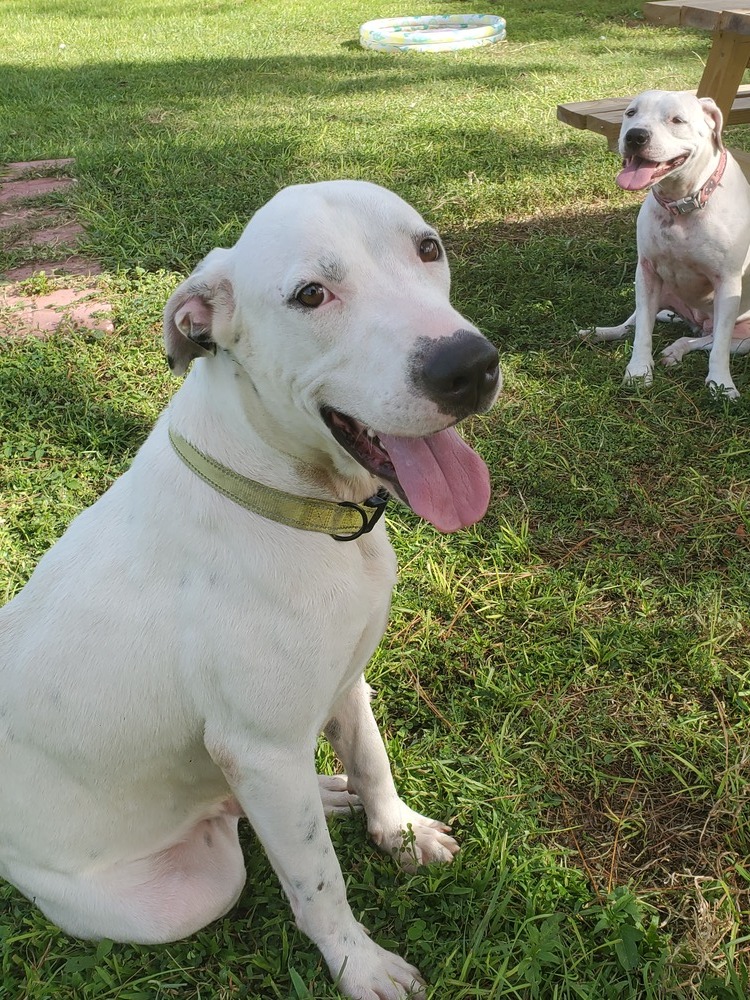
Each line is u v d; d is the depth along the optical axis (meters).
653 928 1.42
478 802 1.59
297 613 1.28
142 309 2.65
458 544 2.00
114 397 2.37
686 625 1.82
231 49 6.20
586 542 2.01
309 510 1.30
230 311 1.29
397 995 1.39
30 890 1.43
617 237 3.03
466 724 1.71
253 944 1.48
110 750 1.35
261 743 1.31
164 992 1.43
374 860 1.56
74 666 1.33
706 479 2.11
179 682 1.33
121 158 3.71
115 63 5.82
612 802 1.60
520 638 1.82
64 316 2.67
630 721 1.69
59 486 2.12
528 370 2.46
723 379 2.36
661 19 2.82
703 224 2.32
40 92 4.98
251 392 1.29
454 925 1.46
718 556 1.95
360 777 1.53
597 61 5.29
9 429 2.30
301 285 1.19
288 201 1.26
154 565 1.33
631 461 2.18
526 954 1.40
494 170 3.53
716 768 1.62
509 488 2.14
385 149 3.76
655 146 2.26
